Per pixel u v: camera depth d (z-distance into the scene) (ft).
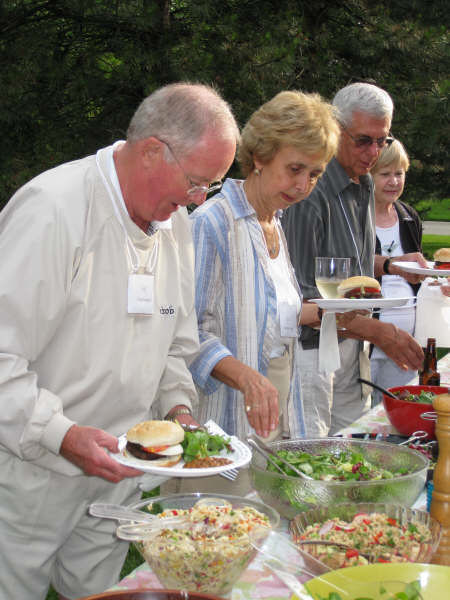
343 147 10.11
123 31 27.68
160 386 7.32
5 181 27.02
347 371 10.91
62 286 6.06
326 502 5.54
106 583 7.46
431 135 27.48
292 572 4.36
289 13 26.73
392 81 28.40
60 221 6.02
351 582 4.16
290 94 7.98
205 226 7.99
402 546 4.84
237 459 5.86
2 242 6.01
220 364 7.58
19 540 6.73
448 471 5.32
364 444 6.64
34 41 26.96
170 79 25.46
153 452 5.66
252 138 8.05
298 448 6.66
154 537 4.62
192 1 25.07
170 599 4.02
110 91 28.17
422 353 9.59
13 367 5.82
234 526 4.69
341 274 8.79
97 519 7.18
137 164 6.17
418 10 28.48
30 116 26.73
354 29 28.94
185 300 7.38
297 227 9.84
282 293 8.56
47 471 6.63
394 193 13.55
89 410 6.51
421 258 11.95
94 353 6.37
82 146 27.86
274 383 8.54
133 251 6.46
